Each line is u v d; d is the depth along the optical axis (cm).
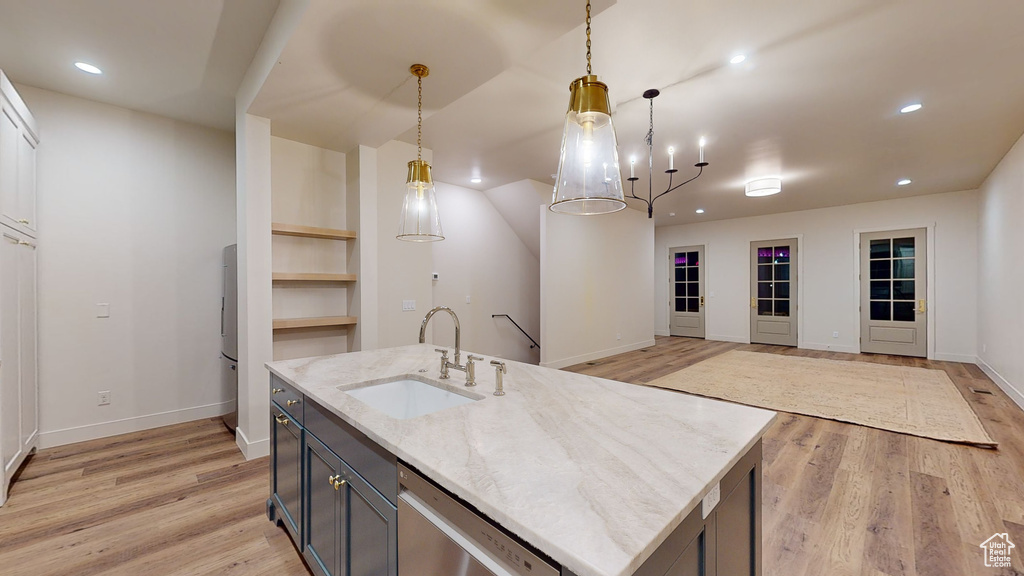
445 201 557
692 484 88
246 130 286
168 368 359
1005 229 446
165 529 209
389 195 369
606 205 151
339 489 143
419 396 190
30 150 283
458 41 200
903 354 660
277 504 204
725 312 850
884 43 238
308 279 316
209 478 262
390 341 362
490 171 501
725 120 343
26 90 300
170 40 247
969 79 278
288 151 328
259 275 293
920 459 282
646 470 94
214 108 340
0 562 184
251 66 269
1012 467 268
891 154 432
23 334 271
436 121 345
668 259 933
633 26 221
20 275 266
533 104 315
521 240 659
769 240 791
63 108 314
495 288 620
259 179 291
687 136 379
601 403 146
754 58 253
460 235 575
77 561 185
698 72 269
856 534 201
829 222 726
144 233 348
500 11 178
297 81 239
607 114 131
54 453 297
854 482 252
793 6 207
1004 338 454
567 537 69
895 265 666
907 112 329
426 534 100
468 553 86
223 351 366
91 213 325
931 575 173
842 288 715
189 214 369
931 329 635
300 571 179
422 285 387
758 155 434
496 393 157
